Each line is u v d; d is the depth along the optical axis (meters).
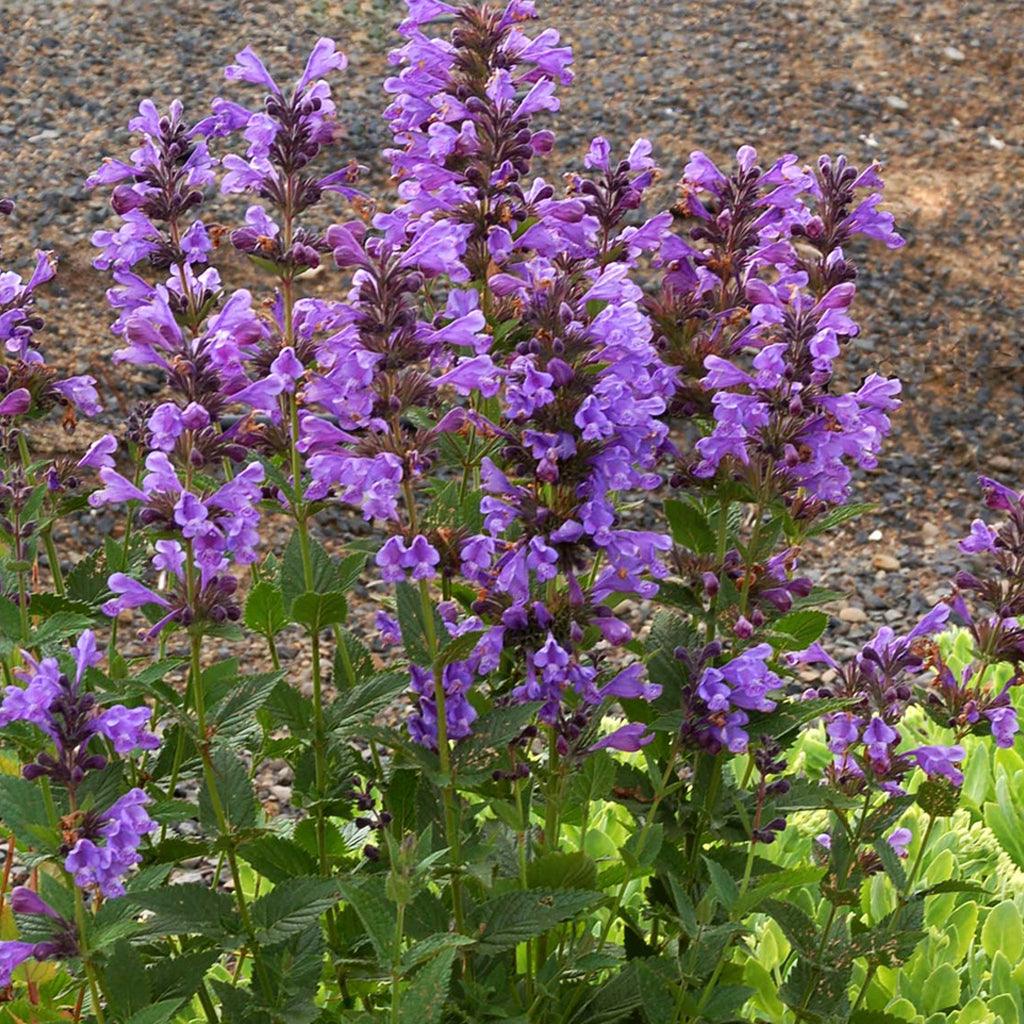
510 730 1.49
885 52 4.23
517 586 1.49
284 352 1.50
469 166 1.63
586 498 1.48
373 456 1.46
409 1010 1.41
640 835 1.53
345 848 1.61
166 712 1.61
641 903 1.80
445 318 1.52
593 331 1.47
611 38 4.22
